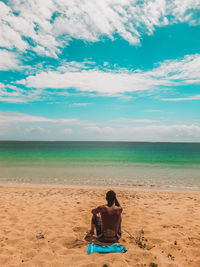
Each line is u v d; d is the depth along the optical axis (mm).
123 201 7910
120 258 3232
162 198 8602
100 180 14680
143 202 7746
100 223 4004
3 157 32812
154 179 15172
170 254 3502
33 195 8891
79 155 38750
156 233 4531
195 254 3533
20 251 3576
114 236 3811
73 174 17141
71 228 4844
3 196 8539
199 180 14820
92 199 8172
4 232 4500
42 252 3518
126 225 5102
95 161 27969
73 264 3121
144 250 3633
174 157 35625
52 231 4613
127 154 43156
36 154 40188
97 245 3703
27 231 4582
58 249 3707
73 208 6707
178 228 4848
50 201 7688
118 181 14344
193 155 40938
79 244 3965
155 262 3188
